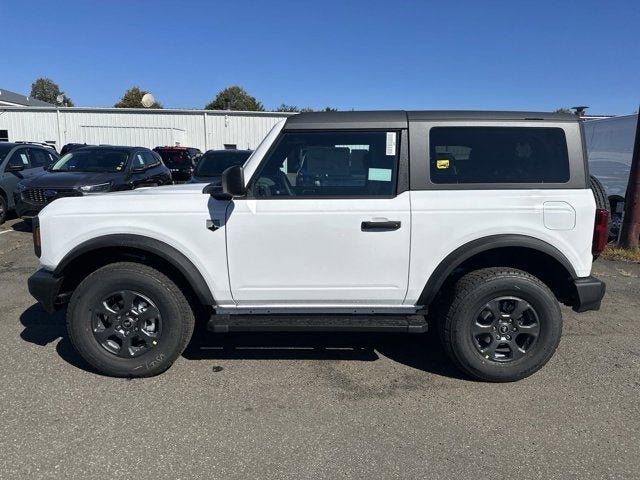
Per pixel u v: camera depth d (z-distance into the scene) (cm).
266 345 421
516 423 307
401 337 442
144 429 295
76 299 345
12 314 484
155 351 352
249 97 7088
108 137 2955
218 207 340
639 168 751
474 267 370
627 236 775
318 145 346
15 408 315
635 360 396
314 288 348
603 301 543
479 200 339
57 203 354
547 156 347
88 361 353
